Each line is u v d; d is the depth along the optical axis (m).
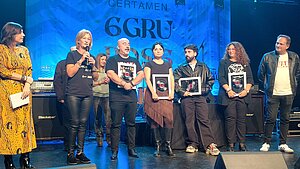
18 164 3.97
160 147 4.89
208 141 4.64
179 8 7.88
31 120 3.62
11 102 3.37
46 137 5.08
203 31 8.00
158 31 7.73
